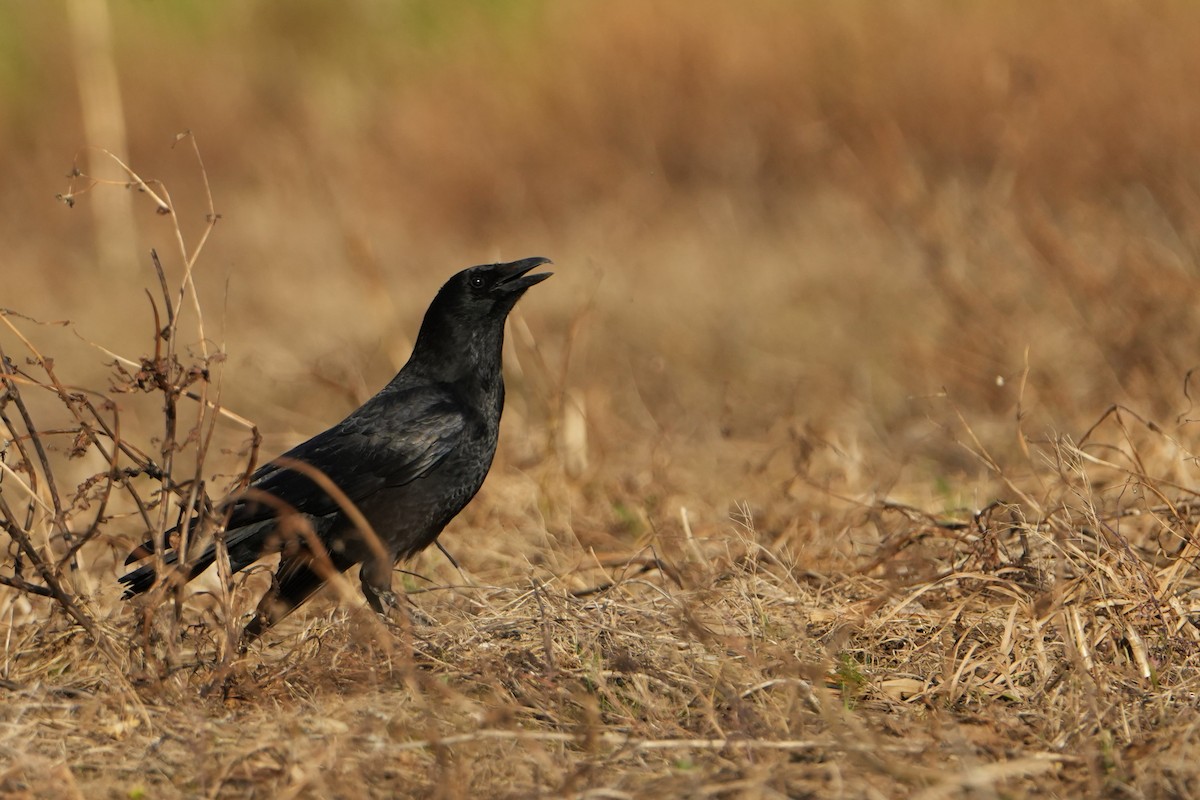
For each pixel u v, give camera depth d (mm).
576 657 8273
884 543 9914
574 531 11406
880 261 19922
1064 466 10422
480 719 7141
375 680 7789
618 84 28578
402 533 9852
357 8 34531
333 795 6504
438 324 10281
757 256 22312
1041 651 7871
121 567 10875
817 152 25422
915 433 13898
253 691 7773
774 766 6609
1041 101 19609
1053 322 14758
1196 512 9758
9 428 8109
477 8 33531
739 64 27609
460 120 29297
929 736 7070
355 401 13461
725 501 12031
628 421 15352
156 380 7992
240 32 34594
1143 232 15773
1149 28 21609
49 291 25094
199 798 6637
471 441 10141
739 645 7723
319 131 30703
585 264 23062
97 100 28703
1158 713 7281
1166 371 13242
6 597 9453
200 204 29688
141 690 7801
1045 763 6594
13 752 6996
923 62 24469
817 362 17078
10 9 34000
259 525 9219
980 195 17297
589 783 6566
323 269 24906
